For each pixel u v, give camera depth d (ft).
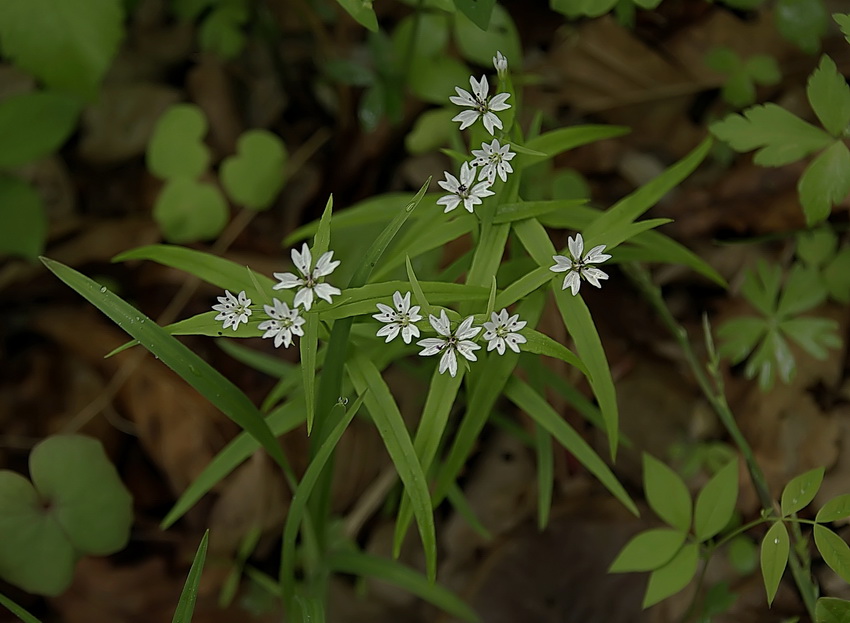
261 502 1.45
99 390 1.51
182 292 1.59
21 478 1.23
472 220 1.11
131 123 1.72
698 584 1.30
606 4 1.29
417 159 1.69
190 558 1.45
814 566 1.36
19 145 1.34
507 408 1.51
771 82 1.54
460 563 1.44
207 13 1.76
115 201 1.69
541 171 1.48
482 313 1.06
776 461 1.42
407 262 1.01
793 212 1.50
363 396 1.05
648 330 1.52
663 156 1.64
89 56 1.28
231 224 1.64
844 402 1.43
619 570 1.20
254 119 1.76
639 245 1.22
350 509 1.47
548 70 1.70
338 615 1.43
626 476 1.47
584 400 1.27
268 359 1.33
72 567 1.24
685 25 1.63
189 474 1.47
